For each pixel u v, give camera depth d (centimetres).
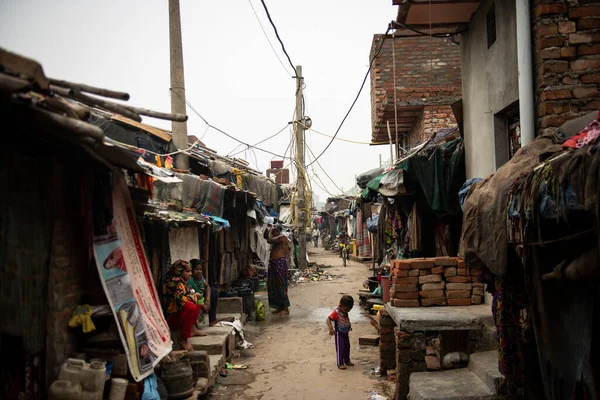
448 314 621
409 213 954
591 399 323
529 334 440
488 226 399
